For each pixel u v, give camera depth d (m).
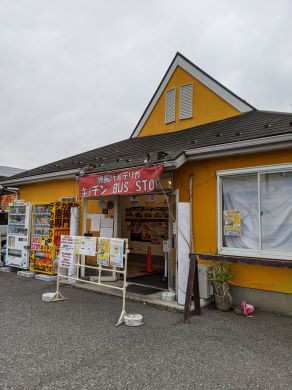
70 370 3.32
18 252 8.88
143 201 11.32
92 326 4.65
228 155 5.86
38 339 4.14
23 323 4.75
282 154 5.34
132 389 2.97
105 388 2.98
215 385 3.05
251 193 5.73
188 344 4.02
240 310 5.25
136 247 11.41
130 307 5.64
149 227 11.07
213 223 6.11
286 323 4.80
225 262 5.39
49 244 8.06
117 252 5.16
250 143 5.35
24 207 8.82
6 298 6.20
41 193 10.20
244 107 9.05
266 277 5.45
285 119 6.64
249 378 3.19
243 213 5.80
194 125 10.00
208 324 4.77
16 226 9.13
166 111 10.81
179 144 7.52
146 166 6.04
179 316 5.16
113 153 9.72
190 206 6.30
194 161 6.47
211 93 9.73
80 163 9.45
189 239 5.80
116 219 7.90
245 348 3.90
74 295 6.45
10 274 8.67
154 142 9.36
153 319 5.00
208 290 5.72
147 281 7.86
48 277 7.79
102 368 3.37
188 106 10.18
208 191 6.23
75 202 8.62
